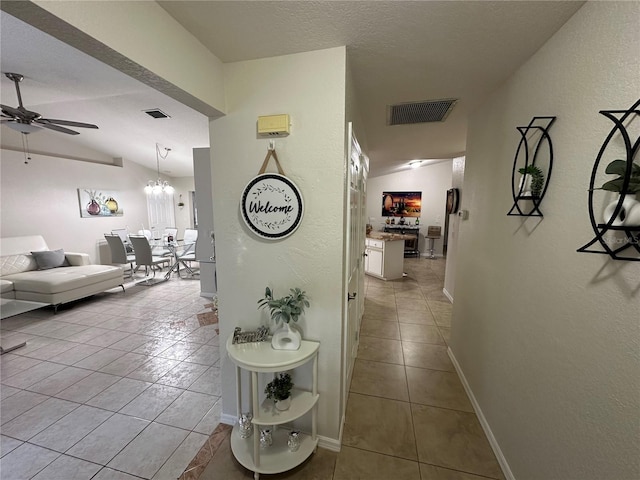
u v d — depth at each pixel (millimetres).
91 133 4699
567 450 1062
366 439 1688
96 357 2631
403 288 4773
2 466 1516
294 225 1473
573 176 1075
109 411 1921
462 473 1486
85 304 4090
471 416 1885
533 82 1385
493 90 1854
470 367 2078
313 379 1522
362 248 3094
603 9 938
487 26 1183
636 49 821
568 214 1095
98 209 5641
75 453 1594
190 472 1483
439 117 2486
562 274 1118
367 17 1125
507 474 1450
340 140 1383
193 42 1253
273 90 1438
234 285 1658
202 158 3770
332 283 1493
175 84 1151
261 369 1336
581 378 1004
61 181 5023
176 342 2936
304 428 1674
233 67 1477
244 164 1528
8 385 2205
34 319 3529
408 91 1915
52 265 4348
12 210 4398
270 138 1467
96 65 2293
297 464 1437
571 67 1103
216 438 1696
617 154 876
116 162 6031
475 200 2133
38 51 2043
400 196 7941
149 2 1019
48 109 3621
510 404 1479
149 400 2035
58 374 2354
